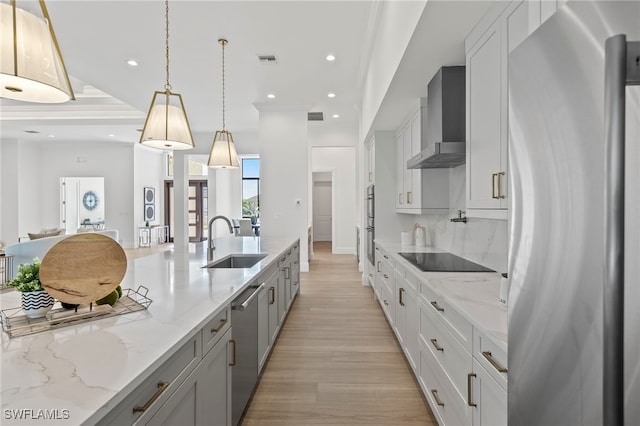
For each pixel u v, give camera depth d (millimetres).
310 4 3117
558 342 652
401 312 2777
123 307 1338
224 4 3080
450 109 2549
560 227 648
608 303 530
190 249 3422
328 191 12422
